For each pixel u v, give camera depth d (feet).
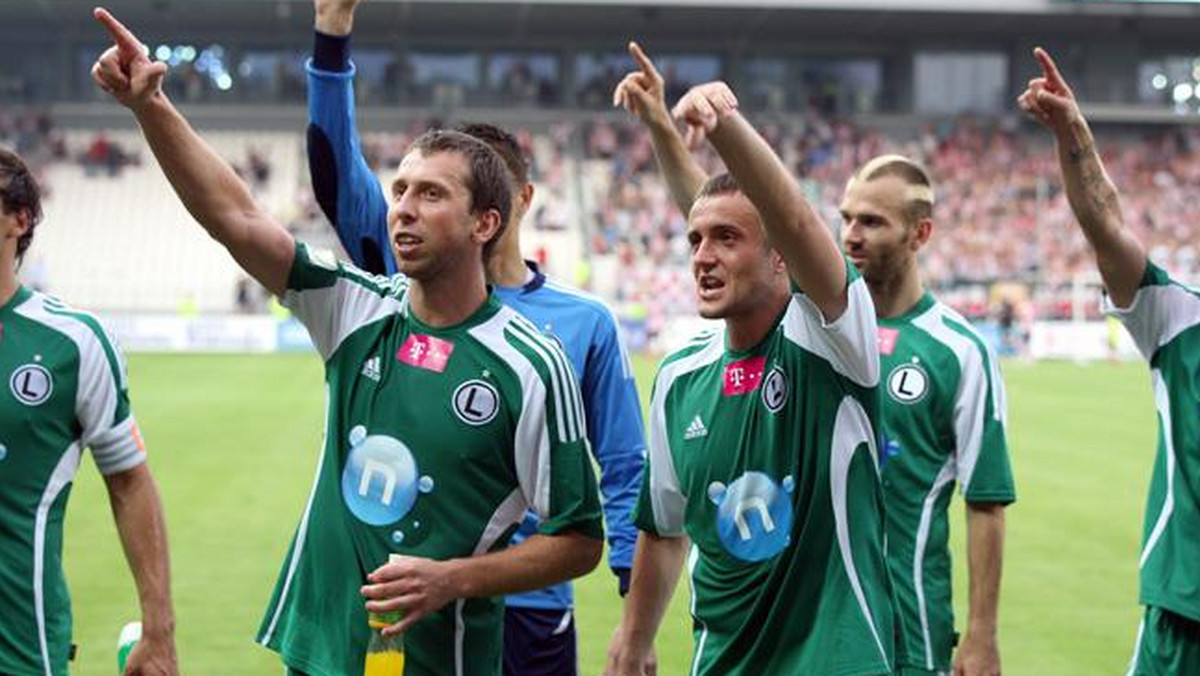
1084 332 224.33
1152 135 308.60
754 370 24.91
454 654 23.47
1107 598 61.16
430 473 23.29
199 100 293.84
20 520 24.94
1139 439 119.55
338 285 23.91
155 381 159.12
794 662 24.35
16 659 24.70
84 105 289.74
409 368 23.56
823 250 22.70
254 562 65.77
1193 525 29.43
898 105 311.88
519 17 285.02
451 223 23.00
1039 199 276.41
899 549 31.14
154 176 273.75
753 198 22.24
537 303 30.91
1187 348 29.89
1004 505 31.81
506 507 23.71
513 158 30.58
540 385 23.48
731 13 284.00
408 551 23.22
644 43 307.78
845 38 309.42
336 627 23.36
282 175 277.64
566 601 30.96
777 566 24.41
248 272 23.62
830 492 24.27
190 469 94.27
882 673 23.89
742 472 24.81
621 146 291.58
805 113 310.04
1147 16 289.33
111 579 60.80
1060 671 49.67
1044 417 136.05
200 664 48.65
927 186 32.50
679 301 229.45
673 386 26.05
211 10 277.44
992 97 311.27
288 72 298.56
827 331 23.62
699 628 25.76
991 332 230.68
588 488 23.91
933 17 289.53
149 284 248.11
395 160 280.31
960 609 57.72
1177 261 264.93
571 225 266.98
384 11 278.46
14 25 288.30
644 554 27.04
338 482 23.70
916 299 32.73
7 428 24.84
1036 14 285.23
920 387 31.65
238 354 206.80
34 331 25.26
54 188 265.95
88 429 25.88
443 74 304.09
